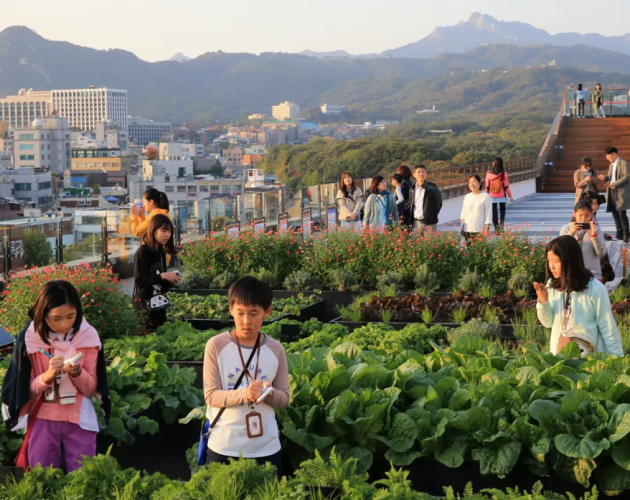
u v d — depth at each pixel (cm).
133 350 721
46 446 469
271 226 2019
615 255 1159
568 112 4188
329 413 502
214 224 1858
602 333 615
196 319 1056
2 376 645
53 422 471
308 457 502
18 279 907
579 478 448
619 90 4100
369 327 926
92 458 431
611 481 450
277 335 942
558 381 536
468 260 1291
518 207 2766
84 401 478
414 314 1048
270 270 1385
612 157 1733
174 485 414
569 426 467
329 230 1527
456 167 2830
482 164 3103
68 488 418
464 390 525
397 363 599
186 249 1441
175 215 1747
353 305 1118
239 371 419
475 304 1073
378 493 407
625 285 1193
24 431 551
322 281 1344
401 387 540
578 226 930
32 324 467
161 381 629
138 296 888
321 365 583
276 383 429
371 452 495
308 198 2177
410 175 1589
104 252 1527
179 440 621
